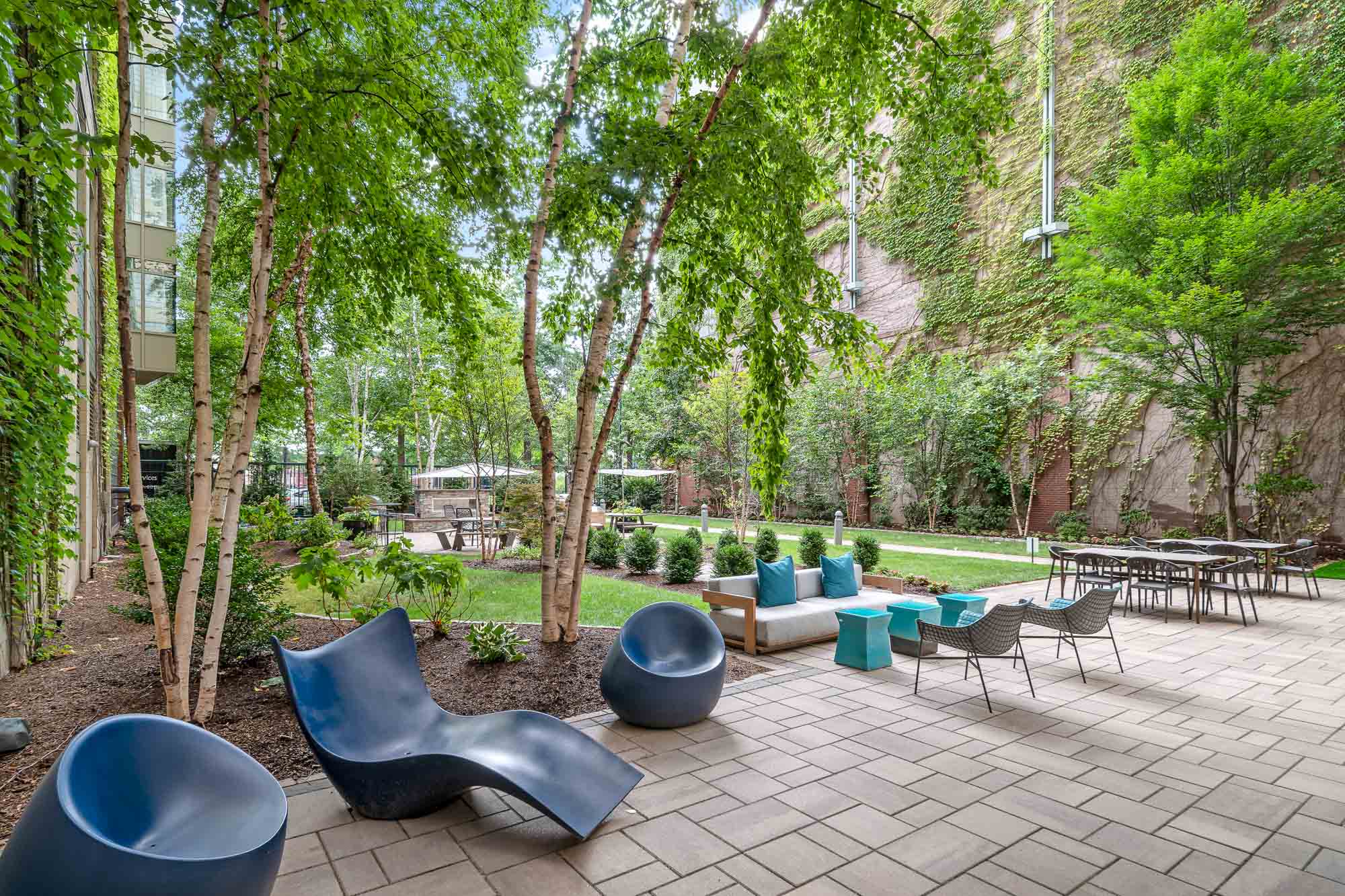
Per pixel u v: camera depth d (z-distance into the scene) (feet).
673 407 93.71
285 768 12.17
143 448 68.90
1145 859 9.49
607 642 20.33
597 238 21.31
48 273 16.75
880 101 20.99
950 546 54.19
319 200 16.79
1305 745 13.92
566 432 92.84
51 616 21.49
